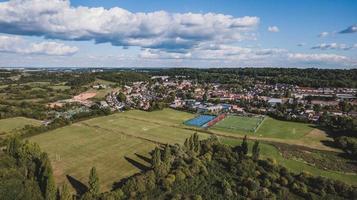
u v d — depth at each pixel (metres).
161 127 164.00
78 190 80.12
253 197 80.19
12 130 133.62
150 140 132.38
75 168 96.12
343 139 137.38
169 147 105.94
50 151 112.44
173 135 146.62
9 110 171.88
